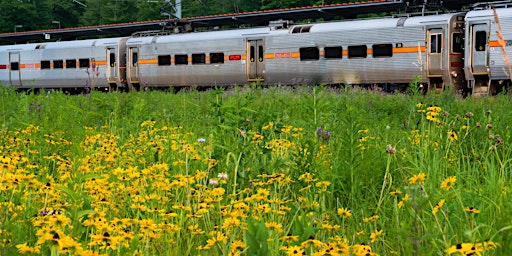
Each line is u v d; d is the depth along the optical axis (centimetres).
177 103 1922
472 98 1848
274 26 3303
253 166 696
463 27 2780
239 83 3419
